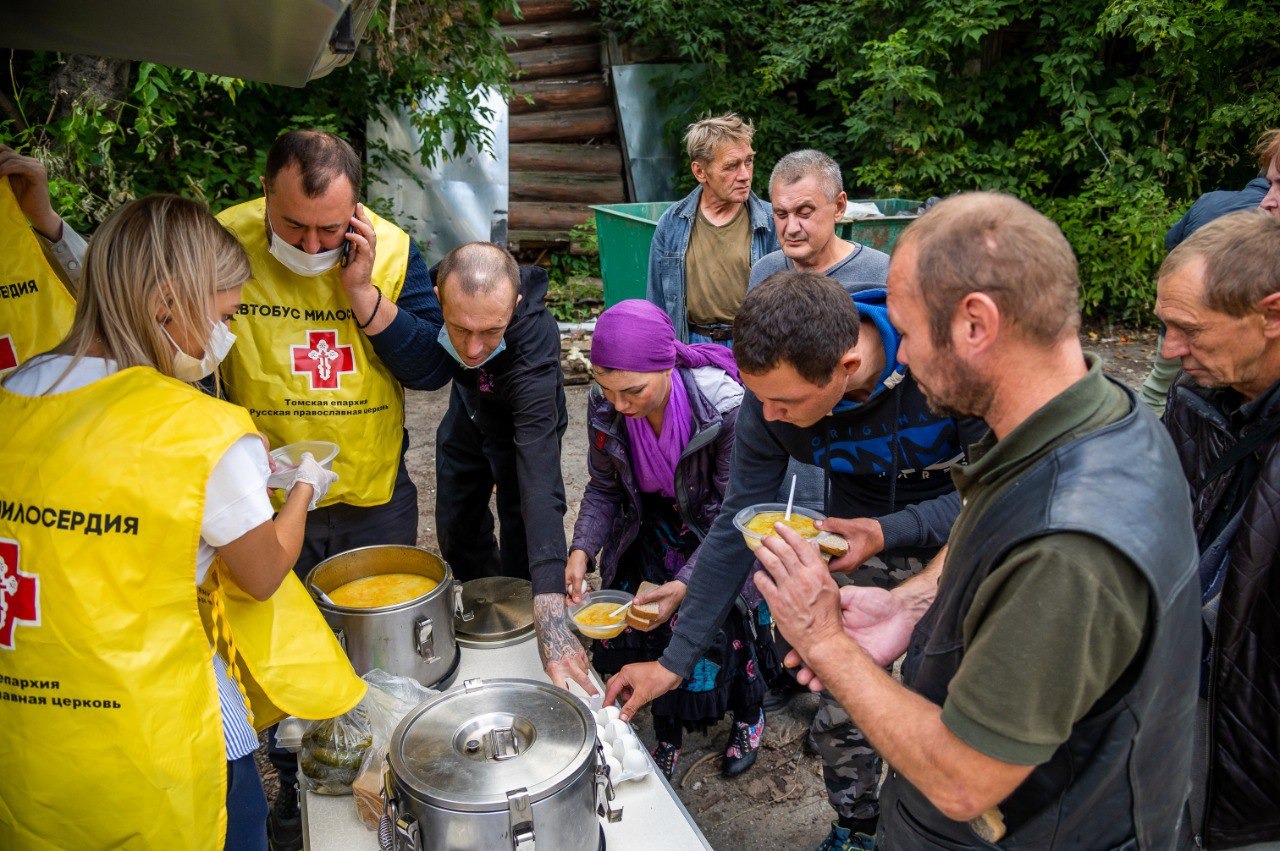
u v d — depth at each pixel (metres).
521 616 2.29
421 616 1.96
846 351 1.66
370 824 1.66
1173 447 1.15
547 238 8.87
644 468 2.42
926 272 1.10
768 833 2.75
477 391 2.61
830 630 1.28
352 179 2.12
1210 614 1.82
